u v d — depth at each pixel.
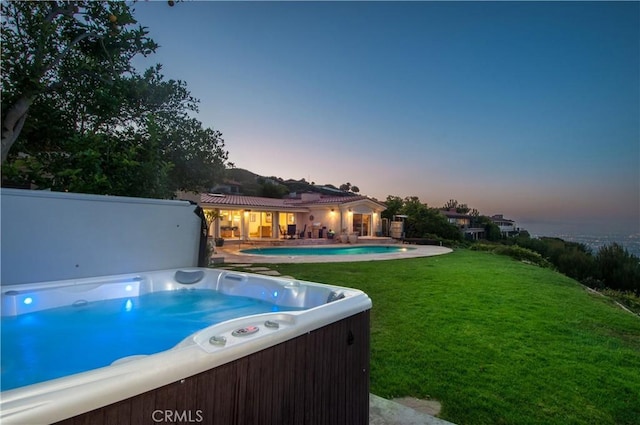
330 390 2.04
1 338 2.78
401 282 7.27
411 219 23.25
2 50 3.93
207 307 3.71
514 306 5.46
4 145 3.95
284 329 1.73
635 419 2.53
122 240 3.85
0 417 0.86
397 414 2.54
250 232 20.50
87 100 5.10
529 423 2.47
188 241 4.51
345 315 2.21
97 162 4.32
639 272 16.33
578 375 3.17
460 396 2.80
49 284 3.20
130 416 1.10
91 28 4.89
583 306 5.66
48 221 3.31
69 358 2.48
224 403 1.39
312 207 20.89
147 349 2.68
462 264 10.49
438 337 4.05
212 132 7.04
